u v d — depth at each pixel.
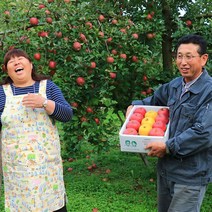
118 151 6.15
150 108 2.87
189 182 2.46
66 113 2.63
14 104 2.61
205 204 4.00
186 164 2.46
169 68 4.95
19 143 2.59
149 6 4.53
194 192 2.46
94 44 4.04
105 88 4.18
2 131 2.68
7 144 2.63
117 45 4.25
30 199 2.60
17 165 2.61
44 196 2.64
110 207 3.96
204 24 4.54
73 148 4.64
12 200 2.70
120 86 4.68
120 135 2.48
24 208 2.65
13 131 2.60
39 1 4.03
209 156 2.47
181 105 2.47
